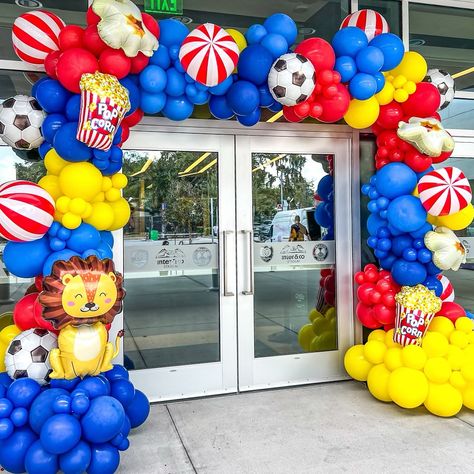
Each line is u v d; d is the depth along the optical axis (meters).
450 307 3.60
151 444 2.93
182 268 3.72
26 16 2.78
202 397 3.70
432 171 3.26
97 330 2.53
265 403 3.57
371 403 3.54
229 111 3.13
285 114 3.31
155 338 3.67
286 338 3.96
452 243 3.29
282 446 2.89
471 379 3.20
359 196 4.07
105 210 2.81
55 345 2.63
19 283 3.38
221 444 2.92
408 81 3.41
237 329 3.81
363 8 4.09
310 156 4.01
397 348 3.41
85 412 2.33
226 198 3.78
